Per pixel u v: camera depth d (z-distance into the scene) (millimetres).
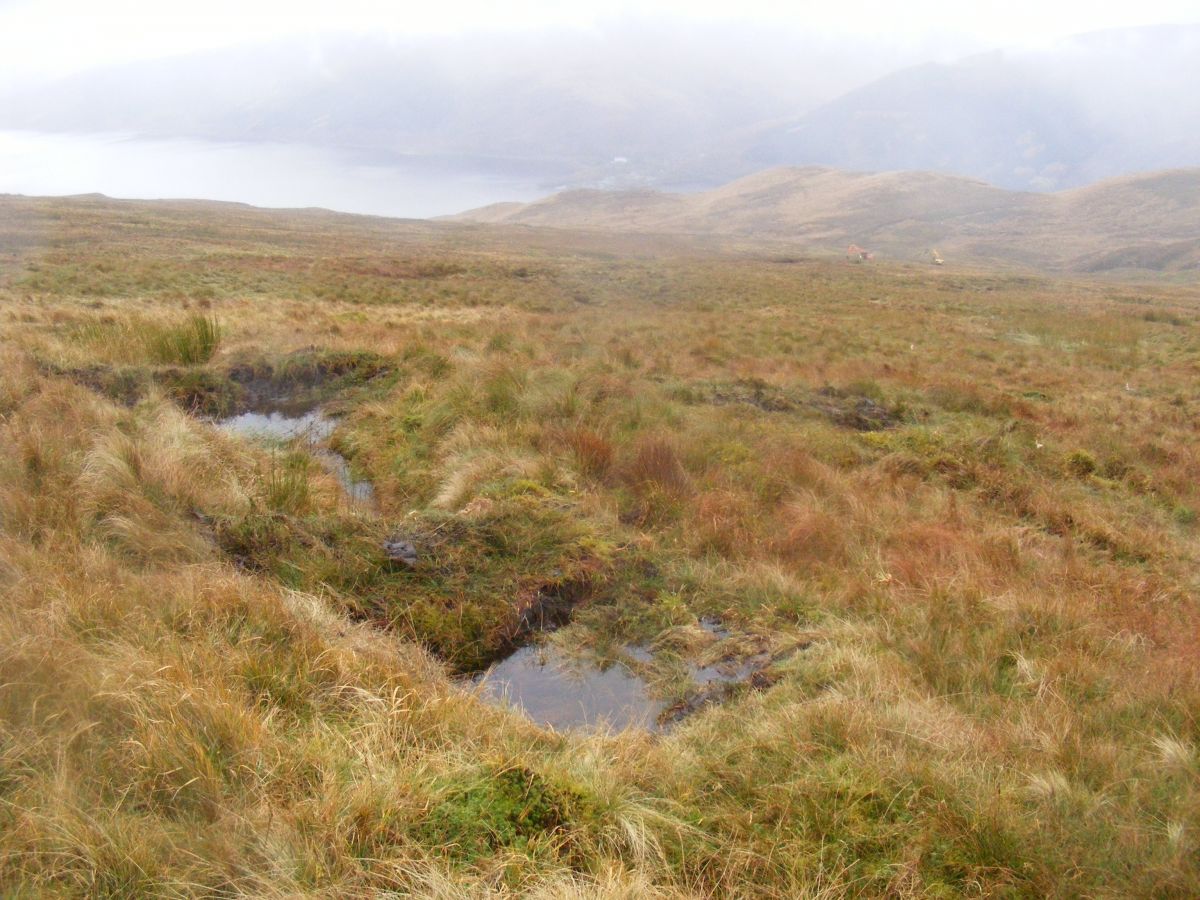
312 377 10703
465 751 3221
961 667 4293
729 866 2760
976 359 19234
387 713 3273
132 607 3773
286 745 3002
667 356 14781
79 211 50469
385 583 5043
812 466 8148
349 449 8781
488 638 4805
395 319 18312
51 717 2816
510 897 2426
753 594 5266
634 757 3422
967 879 2746
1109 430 12047
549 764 3184
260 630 3871
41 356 9406
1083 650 4609
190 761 2764
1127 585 6086
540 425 8461
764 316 25016
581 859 2715
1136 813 3080
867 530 6645
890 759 3318
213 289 21859
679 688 4336
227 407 9734
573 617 5074
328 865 2498
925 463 9125
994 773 3336
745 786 3242
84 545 4543
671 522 6484
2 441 6004
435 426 8742
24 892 2277
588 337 16531
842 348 18703
